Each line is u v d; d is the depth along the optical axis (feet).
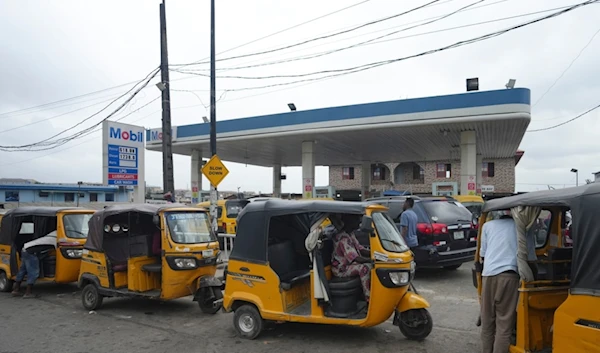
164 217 25.03
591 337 11.71
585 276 12.07
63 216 31.50
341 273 19.79
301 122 64.18
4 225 32.81
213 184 43.39
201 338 20.65
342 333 20.57
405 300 18.97
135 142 62.54
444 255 31.99
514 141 72.84
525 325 14.66
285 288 19.61
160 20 49.52
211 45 46.47
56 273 30.83
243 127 69.56
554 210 18.90
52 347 19.75
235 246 20.98
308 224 22.80
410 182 139.85
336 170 150.61
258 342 19.75
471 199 46.80
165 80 49.26
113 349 19.35
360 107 59.62
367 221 18.07
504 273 15.25
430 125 56.54
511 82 51.90
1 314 25.99
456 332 20.44
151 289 26.40
